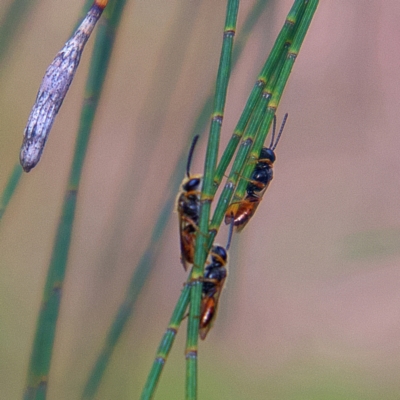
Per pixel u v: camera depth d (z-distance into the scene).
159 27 0.33
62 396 0.31
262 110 0.26
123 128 0.33
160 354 0.25
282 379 0.34
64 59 0.25
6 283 0.33
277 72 0.26
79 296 0.31
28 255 0.34
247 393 0.33
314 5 0.26
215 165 0.25
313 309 0.36
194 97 0.31
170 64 0.31
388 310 0.35
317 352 0.35
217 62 0.31
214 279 0.26
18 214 0.34
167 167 0.31
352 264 0.36
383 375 0.34
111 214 0.31
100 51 0.27
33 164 0.25
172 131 0.31
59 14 0.33
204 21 0.31
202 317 0.26
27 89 0.33
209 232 0.25
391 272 0.36
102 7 0.26
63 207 0.27
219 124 0.25
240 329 0.35
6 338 0.32
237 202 0.26
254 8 0.29
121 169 0.33
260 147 0.26
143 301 0.33
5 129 0.33
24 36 0.32
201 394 0.34
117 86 0.33
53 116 0.25
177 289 0.34
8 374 0.32
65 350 0.31
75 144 0.27
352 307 0.36
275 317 0.36
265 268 0.36
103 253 0.31
